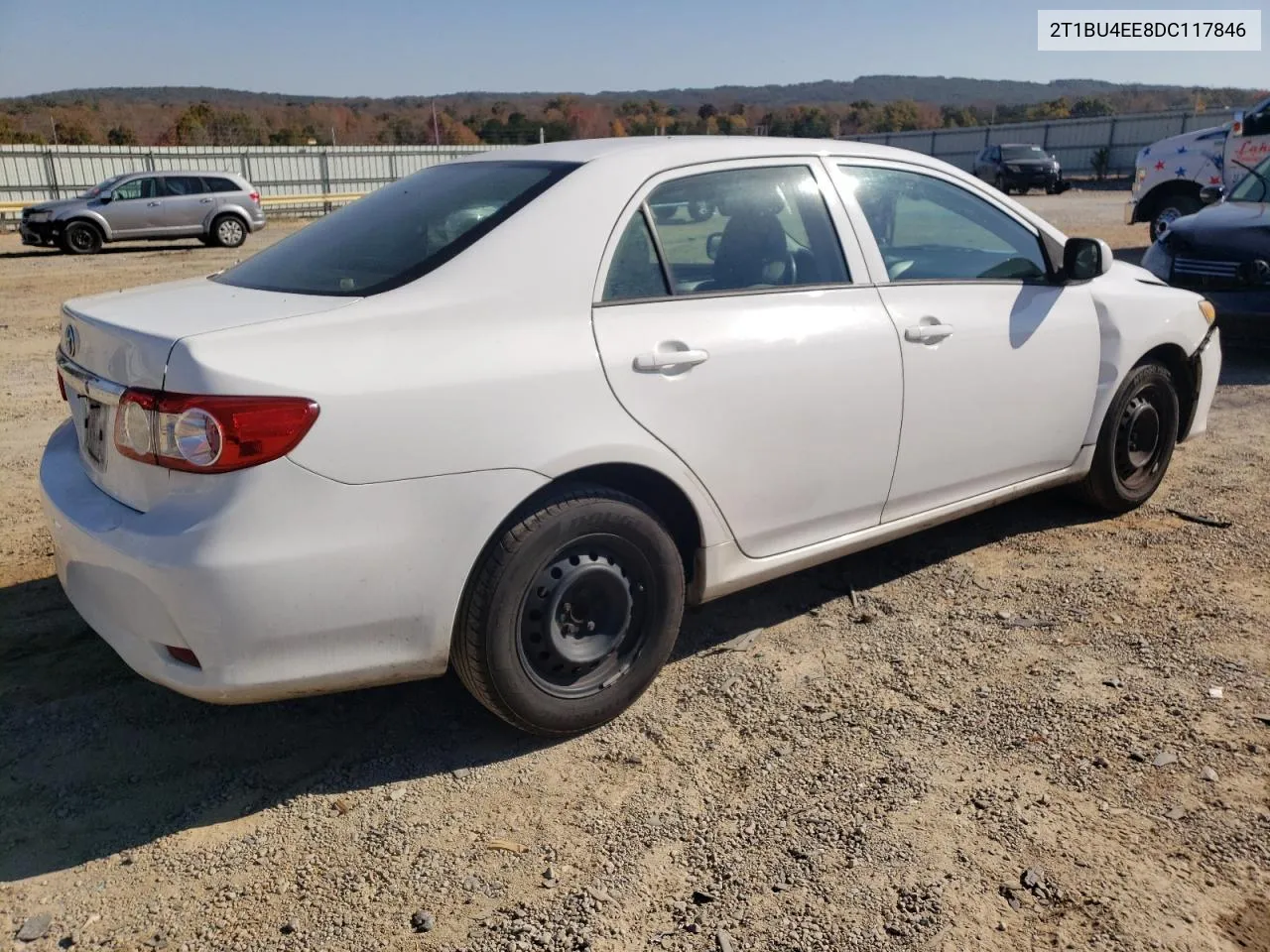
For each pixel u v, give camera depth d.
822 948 2.28
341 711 3.28
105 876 2.54
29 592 4.10
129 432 2.60
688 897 2.45
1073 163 43.56
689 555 3.36
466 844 2.64
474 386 2.73
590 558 3.00
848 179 3.71
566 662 3.00
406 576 2.68
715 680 3.44
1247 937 2.31
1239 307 7.86
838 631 3.79
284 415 2.48
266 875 2.54
